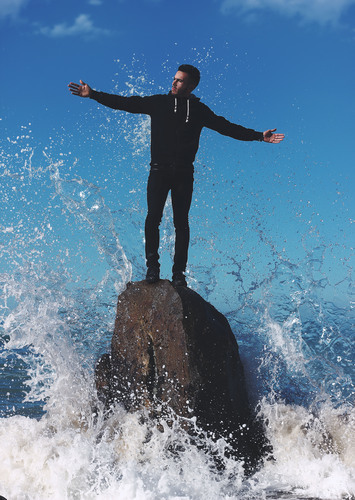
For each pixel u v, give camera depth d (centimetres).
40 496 367
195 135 504
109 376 495
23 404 705
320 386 579
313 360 614
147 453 429
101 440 424
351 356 627
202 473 400
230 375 469
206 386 446
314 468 411
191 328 454
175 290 472
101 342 588
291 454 446
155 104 501
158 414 448
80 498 358
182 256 505
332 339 646
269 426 474
